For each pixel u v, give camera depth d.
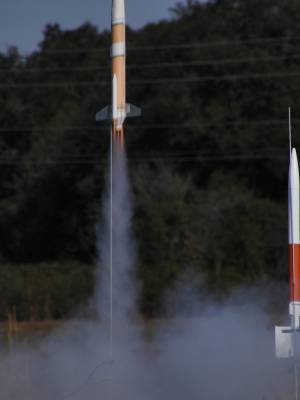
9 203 180.25
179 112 169.25
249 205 149.75
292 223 41.78
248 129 169.75
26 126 191.50
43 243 174.75
